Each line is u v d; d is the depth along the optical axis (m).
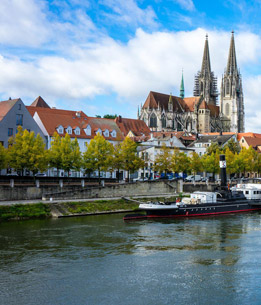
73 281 36.03
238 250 47.62
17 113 97.94
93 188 83.75
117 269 39.59
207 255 45.28
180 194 98.75
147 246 49.00
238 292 34.09
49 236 53.16
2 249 46.06
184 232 58.66
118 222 66.31
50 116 116.25
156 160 115.69
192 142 175.62
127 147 101.44
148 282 36.16
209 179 136.38
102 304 31.39
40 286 34.72
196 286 35.34
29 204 69.88
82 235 54.41
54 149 90.31
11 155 81.06
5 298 32.22
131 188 92.12
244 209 85.62
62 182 83.50
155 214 73.25
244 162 134.62
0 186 72.81
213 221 70.50
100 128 126.00
